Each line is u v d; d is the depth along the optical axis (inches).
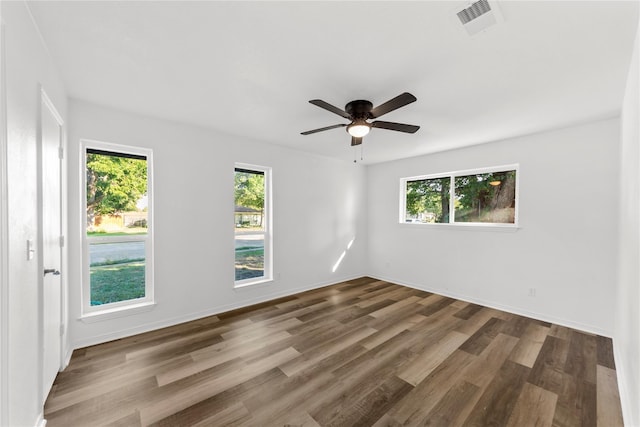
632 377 59.6
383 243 192.1
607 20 51.2
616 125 102.0
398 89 80.6
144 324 105.1
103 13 50.8
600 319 105.4
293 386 73.0
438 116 101.6
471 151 144.8
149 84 79.4
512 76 73.0
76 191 90.5
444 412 63.8
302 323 114.9
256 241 146.9
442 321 117.7
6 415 40.9
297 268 160.1
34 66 53.6
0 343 39.6
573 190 112.0
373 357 87.8
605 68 68.2
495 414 63.1
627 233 72.8
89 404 65.1
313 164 167.0
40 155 56.4
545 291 119.5
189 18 52.2
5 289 40.6
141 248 108.3
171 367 81.3
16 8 44.8
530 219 123.9
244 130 122.6
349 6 48.9
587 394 69.9
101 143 96.5
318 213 170.7
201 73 73.2
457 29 54.6
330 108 77.7
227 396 68.8
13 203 43.6
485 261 139.3
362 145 145.3
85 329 93.0
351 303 141.2
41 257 56.8
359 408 65.0
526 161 124.8
